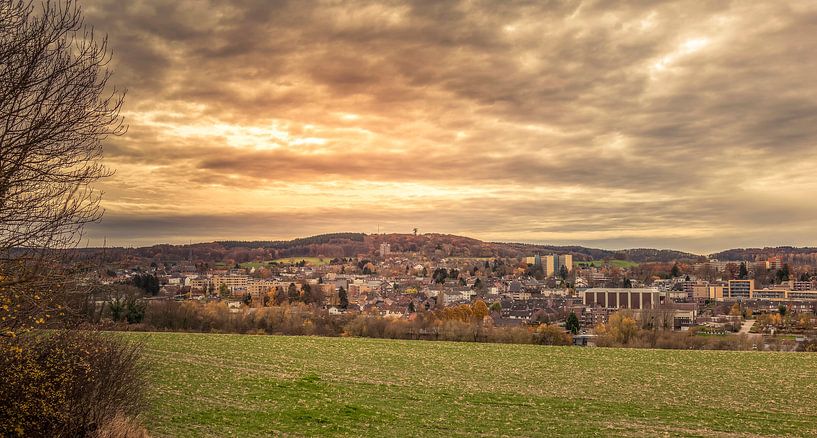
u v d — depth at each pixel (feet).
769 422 98.27
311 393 110.42
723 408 107.96
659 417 100.94
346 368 140.77
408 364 150.71
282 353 160.76
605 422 96.89
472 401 110.01
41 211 45.78
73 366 59.52
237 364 138.82
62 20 46.24
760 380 135.74
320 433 83.71
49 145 45.85
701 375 141.59
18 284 44.19
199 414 89.86
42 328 53.11
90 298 63.10
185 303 306.76
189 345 168.25
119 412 70.18
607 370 147.64
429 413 99.60
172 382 113.29
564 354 174.81
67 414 59.41
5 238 44.34
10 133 43.04
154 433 76.79
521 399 112.88
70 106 45.73
